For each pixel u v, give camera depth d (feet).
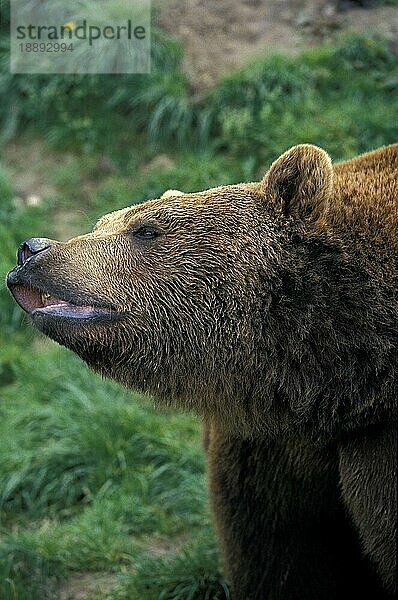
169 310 26.48
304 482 29.27
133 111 64.69
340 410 26.91
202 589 35.35
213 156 61.26
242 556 30.83
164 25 67.31
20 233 59.26
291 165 27.04
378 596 32.27
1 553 37.68
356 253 26.91
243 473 29.99
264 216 26.94
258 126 60.70
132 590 35.73
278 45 66.39
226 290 26.40
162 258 26.66
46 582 36.81
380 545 28.04
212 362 26.73
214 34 67.10
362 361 26.55
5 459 43.83
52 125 66.03
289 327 26.40
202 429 33.63
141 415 45.39
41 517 41.81
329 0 68.85
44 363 50.70
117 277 26.55
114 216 28.50
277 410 27.25
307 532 30.27
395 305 26.71
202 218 26.91
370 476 27.58
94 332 26.25
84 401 46.57
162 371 26.91
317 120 59.41
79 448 43.83
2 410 48.32
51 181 63.87
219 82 63.36
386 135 58.54
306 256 26.63
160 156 63.00
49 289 26.35
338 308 26.40
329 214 27.35
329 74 62.95
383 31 65.92
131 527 40.16
